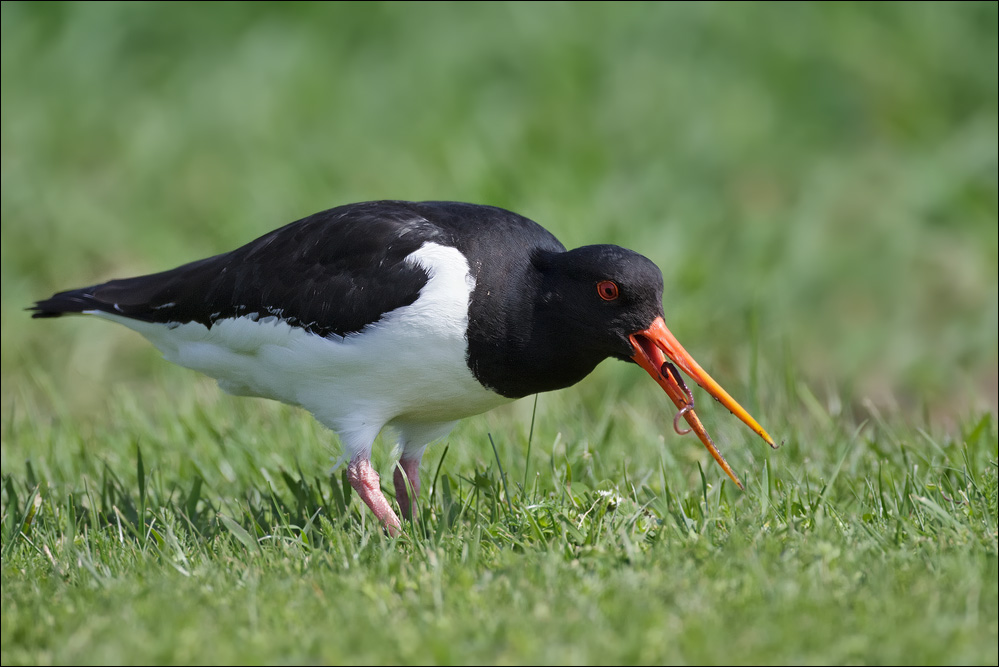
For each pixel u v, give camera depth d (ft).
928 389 50.80
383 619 23.84
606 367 46.09
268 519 31.60
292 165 64.85
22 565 28.60
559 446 36.40
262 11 75.61
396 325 29.99
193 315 33.09
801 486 31.45
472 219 31.22
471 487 33.81
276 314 31.37
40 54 72.54
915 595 23.80
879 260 58.59
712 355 50.49
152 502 33.65
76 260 60.13
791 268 57.26
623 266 29.96
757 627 22.77
